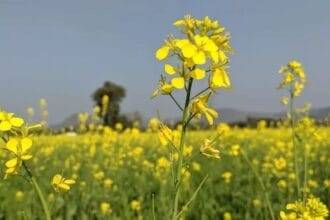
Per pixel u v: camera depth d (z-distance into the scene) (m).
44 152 1.35
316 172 1.06
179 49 0.29
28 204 0.70
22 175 0.29
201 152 0.30
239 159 1.17
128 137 1.63
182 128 0.29
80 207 0.76
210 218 0.73
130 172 1.14
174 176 0.29
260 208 0.72
